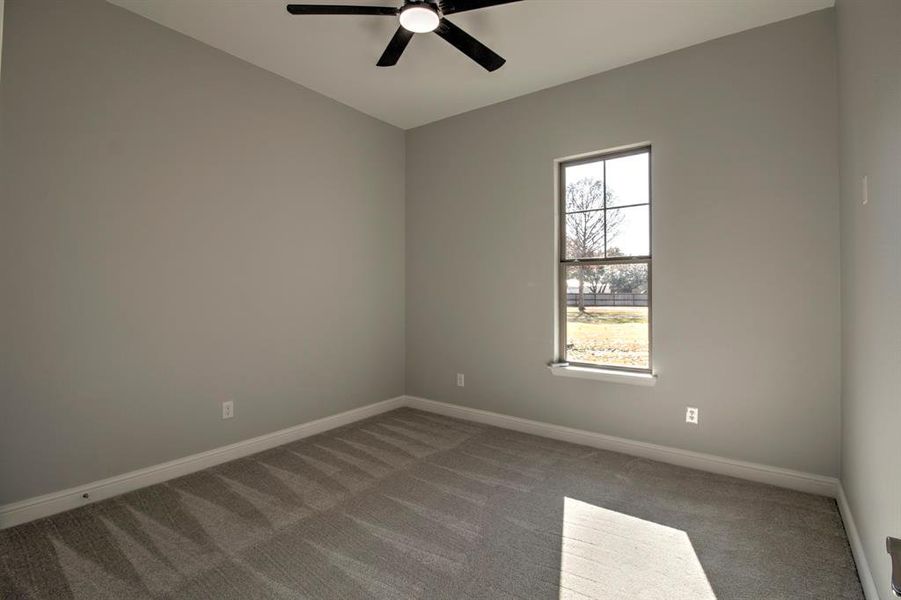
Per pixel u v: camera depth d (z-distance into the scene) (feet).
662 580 6.01
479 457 10.36
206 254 9.72
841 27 7.68
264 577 6.01
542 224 11.91
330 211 12.42
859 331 6.53
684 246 9.84
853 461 7.03
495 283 12.82
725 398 9.41
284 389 11.29
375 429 12.41
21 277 7.33
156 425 8.97
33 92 7.41
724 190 9.37
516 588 5.83
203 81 9.64
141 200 8.72
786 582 5.98
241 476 9.27
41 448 7.57
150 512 7.75
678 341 9.93
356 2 8.33
